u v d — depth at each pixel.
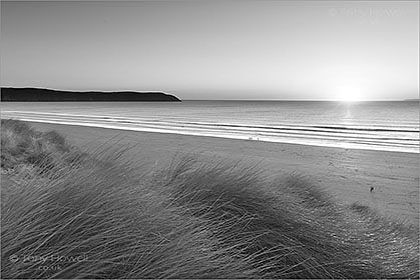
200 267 2.12
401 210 8.38
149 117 60.56
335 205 5.38
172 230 2.37
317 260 2.97
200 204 3.26
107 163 3.94
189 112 95.06
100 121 46.00
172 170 4.46
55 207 2.15
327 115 84.19
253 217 3.16
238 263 2.31
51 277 1.71
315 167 14.21
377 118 68.00
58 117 56.06
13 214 2.07
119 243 2.05
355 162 15.71
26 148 9.16
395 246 3.84
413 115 84.31
